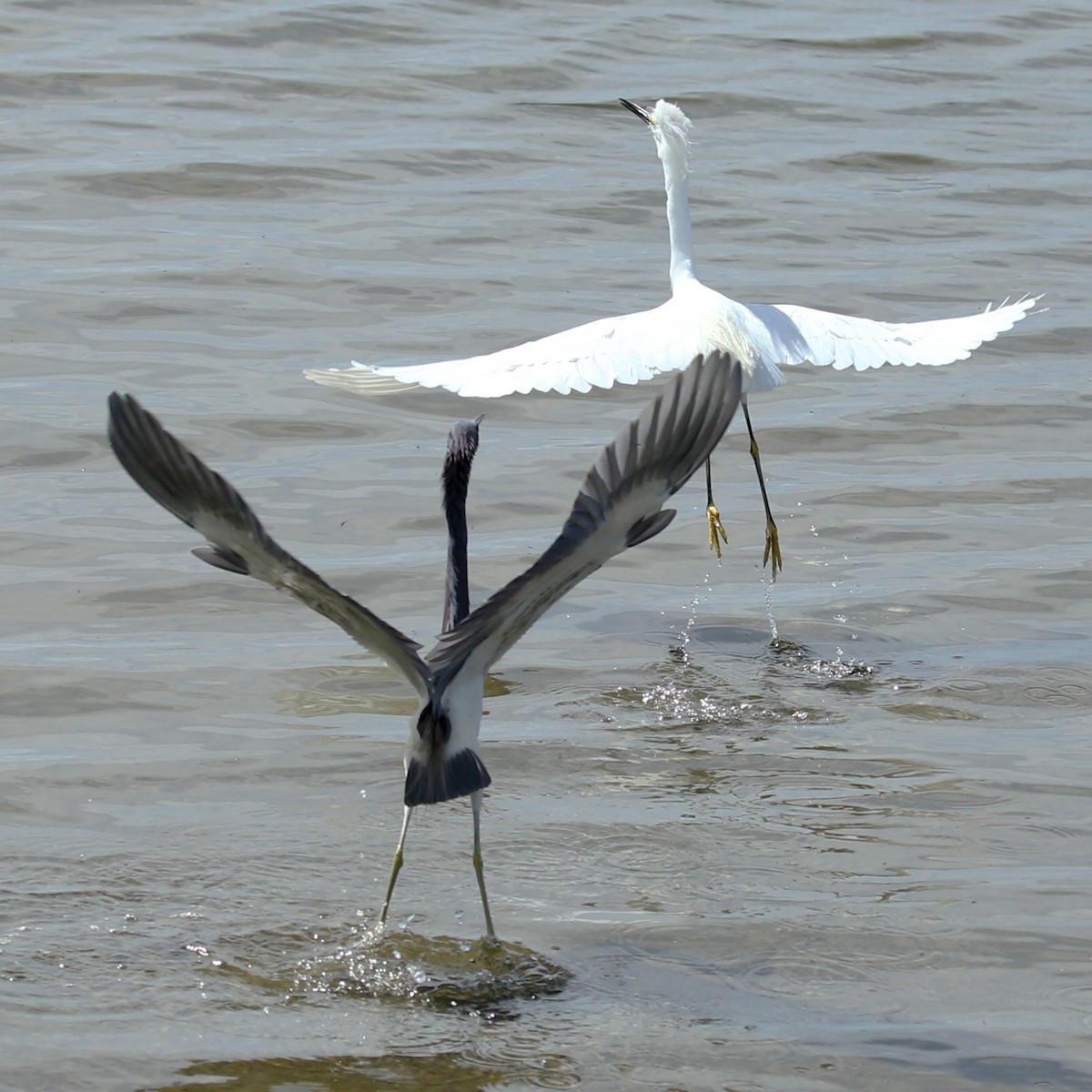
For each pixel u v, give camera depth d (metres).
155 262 21.56
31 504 14.83
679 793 10.11
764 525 15.38
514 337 19.44
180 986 7.81
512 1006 7.77
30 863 8.95
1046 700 11.75
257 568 6.64
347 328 19.78
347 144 26.89
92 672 11.66
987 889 8.93
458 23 33.53
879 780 10.36
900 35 35.66
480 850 8.51
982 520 15.45
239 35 31.36
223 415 17.08
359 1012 7.67
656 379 19.31
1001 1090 7.16
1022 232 25.05
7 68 28.73
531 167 26.67
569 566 6.62
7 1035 7.34
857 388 19.41
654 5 36.59
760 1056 7.40
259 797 9.90
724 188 26.34
